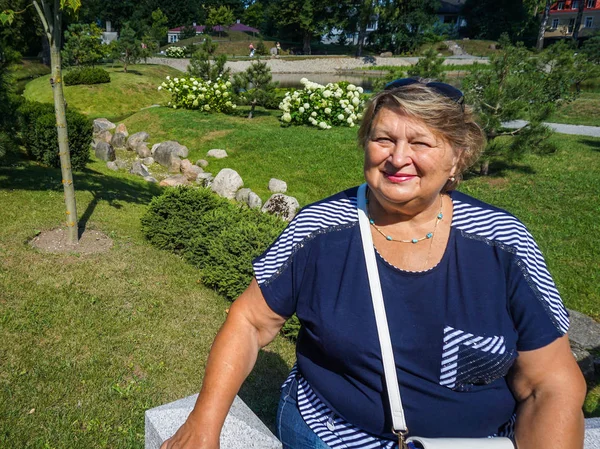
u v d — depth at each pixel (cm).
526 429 124
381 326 127
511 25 6406
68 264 570
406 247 131
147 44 3691
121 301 508
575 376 123
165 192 691
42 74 3622
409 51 5981
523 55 1129
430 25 5925
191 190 701
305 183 1215
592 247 830
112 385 378
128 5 6800
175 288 559
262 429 213
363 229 134
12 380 367
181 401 234
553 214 954
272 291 139
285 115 1688
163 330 469
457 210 134
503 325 123
